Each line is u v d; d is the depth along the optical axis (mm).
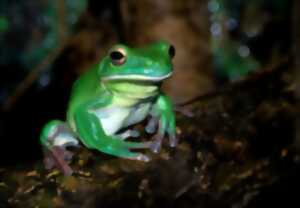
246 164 596
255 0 1097
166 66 547
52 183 537
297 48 643
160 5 755
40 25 1294
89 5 869
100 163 552
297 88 626
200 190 575
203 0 785
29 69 1229
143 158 546
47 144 560
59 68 912
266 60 1086
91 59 868
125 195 546
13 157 893
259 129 606
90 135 552
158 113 570
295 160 620
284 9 1039
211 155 581
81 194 536
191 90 769
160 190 558
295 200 620
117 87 553
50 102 936
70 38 868
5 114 923
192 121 595
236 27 1135
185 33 762
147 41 762
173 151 567
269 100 621
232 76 1009
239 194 597
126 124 579
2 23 1227
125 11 776
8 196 527
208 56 785
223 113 608
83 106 562
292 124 618
